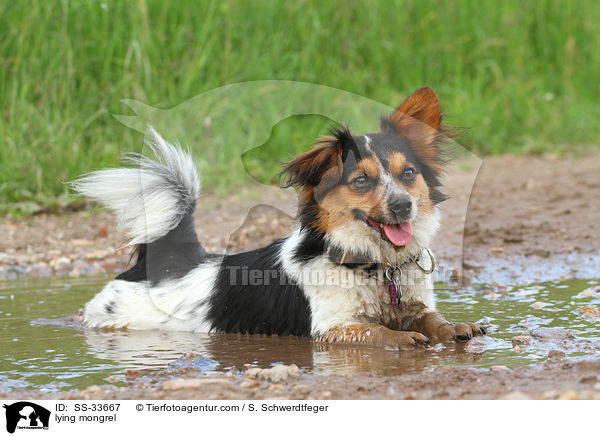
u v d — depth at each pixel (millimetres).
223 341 7098
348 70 18672
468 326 6719
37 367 6000
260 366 5973
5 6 15234
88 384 5488
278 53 17734
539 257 10539
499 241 11633
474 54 21203
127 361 6199
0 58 14898
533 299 8180
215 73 16688
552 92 22219
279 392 5105
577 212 13227
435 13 20703
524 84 21359
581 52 23062
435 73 20250
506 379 5219
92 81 15516
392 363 5938
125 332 7566
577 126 21062
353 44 19094
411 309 7301
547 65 22562
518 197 14820
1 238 12258
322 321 7055
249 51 17344
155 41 16375
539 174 17109
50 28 15500
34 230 12719
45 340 7055
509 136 20531
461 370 5449
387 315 7270
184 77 16188
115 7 16156
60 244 12094
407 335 6520
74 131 14570
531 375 5277
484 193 15328
